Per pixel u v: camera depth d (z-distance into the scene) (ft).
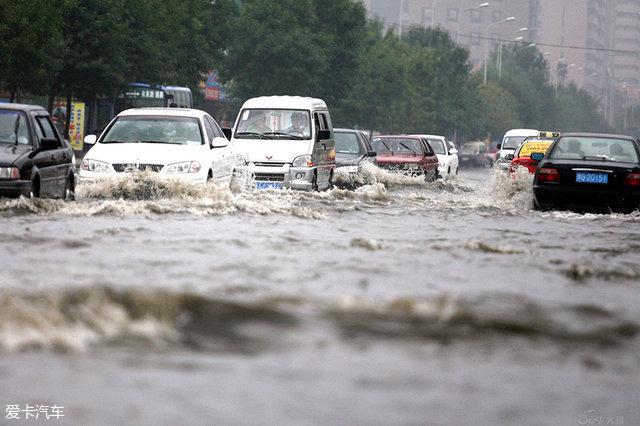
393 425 36.86
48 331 50.26
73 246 92.68
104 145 168.04
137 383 42.27
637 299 68.49
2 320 51.49
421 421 37.42
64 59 400.47
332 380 43.45
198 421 37.01
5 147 140.36
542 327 55.52
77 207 132.67
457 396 41.32
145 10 430.61
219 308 57.21
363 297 64.08
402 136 318.04
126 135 170.71
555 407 40.27
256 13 583.58
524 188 191.31
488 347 50.34
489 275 79.00
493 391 42.34
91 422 36.55
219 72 592.19
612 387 43.75
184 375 43.75
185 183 158.61
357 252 93.91
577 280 77.77
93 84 417.90
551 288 72.43
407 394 41.42
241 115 220.02
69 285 67.62
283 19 582.76
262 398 40.40
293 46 581.94
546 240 116.57
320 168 221.66
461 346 50.39
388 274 77.71
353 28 626.64
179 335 51.24
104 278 71.67
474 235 120.67
